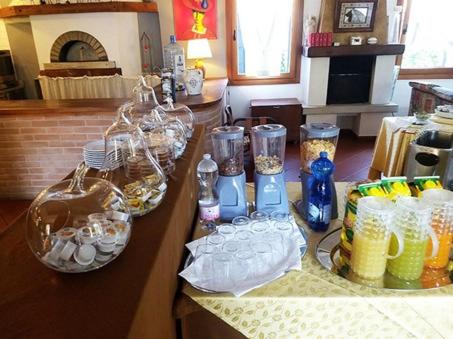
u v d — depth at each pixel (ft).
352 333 3.00
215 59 15.83
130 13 14.32
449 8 15.31
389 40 15.12
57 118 8.91
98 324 1.80
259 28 15.47
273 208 4.09
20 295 2.02
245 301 2.92
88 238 2.25
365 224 3.01
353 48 14.38
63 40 14.51
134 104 6.42
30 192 9.76
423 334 2.93
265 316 2.96
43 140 9.16
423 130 5.65
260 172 4.03
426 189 3.38
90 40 14.44
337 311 2.93
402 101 16.71
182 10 15.01
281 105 15.03
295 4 14.99
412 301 2.88
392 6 14.67
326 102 15.48
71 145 9.20
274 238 3.50
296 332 3.01
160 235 2.64
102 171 3.50
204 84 12.95
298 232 3.74
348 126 16.84
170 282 2.85
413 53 16.10
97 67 14.60
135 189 3.01
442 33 15.69
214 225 3.98
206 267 3.19
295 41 15.61
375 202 3.06
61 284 2.11
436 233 3.14
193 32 15.33
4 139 9.16
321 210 3.85
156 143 3.95
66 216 2.37
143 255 2.39
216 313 2.97
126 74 14.79
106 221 2.39
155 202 3.03
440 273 3.20
